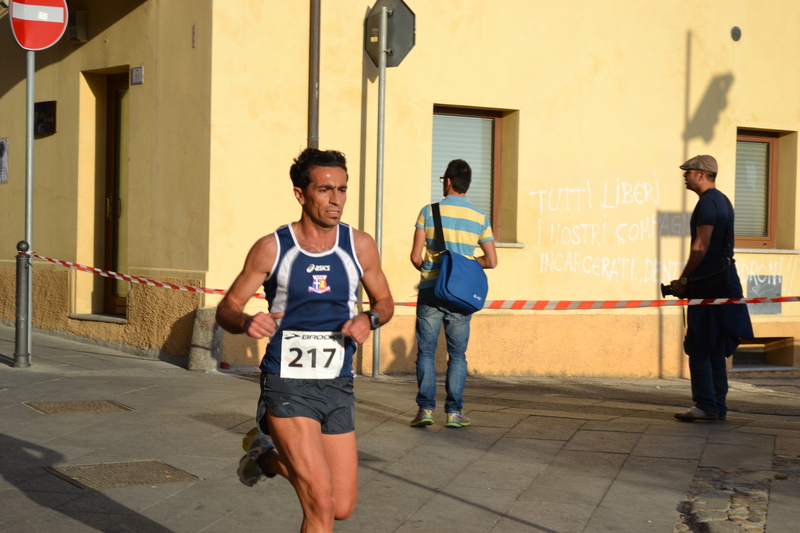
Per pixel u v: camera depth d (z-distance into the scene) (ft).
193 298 28.63
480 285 20.30
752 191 39.17
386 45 29.40
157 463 16.88
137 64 30.91
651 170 35.78
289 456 10.45
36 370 26.04
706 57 36.68
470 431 20.45
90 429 19.12
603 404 26.30
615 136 35.09
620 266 35.29
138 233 31.01
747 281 38.01
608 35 34.88
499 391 28.76
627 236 35.37
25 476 15.76
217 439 18.71
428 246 21.13
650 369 35.63
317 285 10.59
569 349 34.24
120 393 22.94
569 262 34.40
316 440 10.45
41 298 34.45
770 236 39.19
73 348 30.96
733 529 13.30
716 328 22.49
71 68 33.32
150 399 22.36
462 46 32.50
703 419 22.40
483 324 32.86
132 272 31.01
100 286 33.76
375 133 31.12
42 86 34.60
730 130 37.24
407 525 13.92
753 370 37.96
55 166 34.12
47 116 34.24
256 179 29.25
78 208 33.19
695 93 36.50
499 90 33.17
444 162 33.50
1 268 36.81
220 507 14.53
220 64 28.50
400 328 31.55
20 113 36.04
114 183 33.60
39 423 19.44
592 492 15.70
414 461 17.65
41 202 34.76
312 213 10.59
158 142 30.27
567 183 34.35
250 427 19.80
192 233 29.12
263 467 11.17
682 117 36.27
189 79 29.12
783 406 29.25
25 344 26.40
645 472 17.01
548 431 20.61
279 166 29.63
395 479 16.39
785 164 39.19
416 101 31.81
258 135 29.25
